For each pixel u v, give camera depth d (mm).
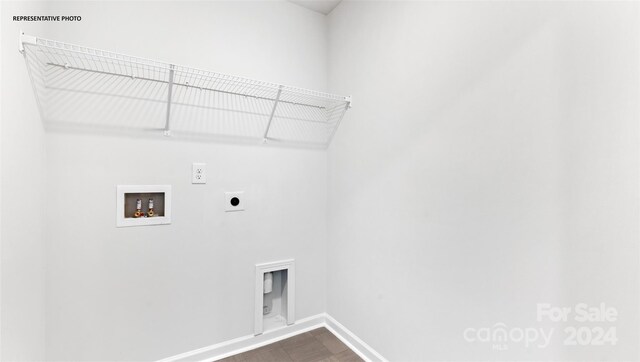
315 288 2115
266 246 1912
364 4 1785
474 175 1171
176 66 1452
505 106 1063
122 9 1466
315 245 2115
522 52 1013
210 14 1703
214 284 1734
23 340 1096
